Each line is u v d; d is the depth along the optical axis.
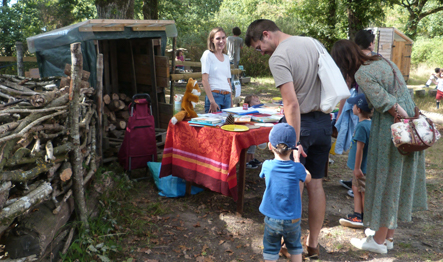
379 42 16.17
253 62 18.88
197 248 3.33
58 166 2.93
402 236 3.62
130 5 9.52
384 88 2.93
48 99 2.99
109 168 4.94
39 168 2.56
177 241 3.44
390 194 3.00
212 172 3.90
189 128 4.10
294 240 2.72
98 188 3.95
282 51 2.80
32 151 2.63
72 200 3.18
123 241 3.37
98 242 3.19
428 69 25.67
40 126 2.80
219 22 24.64
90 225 3.32
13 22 16.78
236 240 3.49
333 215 4.11
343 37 20.89
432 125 2.74
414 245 3.43
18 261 2.33
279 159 2.68
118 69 6.90
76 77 3.04
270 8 28.52
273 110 4.96
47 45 4.75
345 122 4.64
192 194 4.51
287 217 2.63
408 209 3.09
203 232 3.62
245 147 3.76
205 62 5.14
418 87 16.52
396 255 3.25
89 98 4.65
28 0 17.12
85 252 2.99
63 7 17.23
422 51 29.38
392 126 2.82
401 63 17.34
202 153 4.00
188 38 20.81
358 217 3.77
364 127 3.52
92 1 17.73
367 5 17.77
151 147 4.82
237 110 4.86
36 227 2.48
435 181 5.20
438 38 31.78
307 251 3.25
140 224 3.67
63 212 2.95
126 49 6.64
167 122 6.27
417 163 3.10
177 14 22.30
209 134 3.89
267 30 3.01
